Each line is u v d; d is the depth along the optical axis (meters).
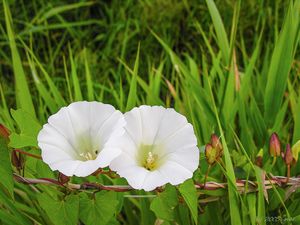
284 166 0.29
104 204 0.21
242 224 0.24
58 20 0.51
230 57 0.29
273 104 0.31
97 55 0.48
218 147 0.22
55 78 0.43
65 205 0.21
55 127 0.19
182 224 0.25
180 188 0.21
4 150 0.20
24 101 0.30
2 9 0.50
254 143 0.32
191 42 0.49
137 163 0.20
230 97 0.31
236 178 0.25
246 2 0.48
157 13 0.49
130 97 0.28
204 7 0.49
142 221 0.27
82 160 0.20
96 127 0.20
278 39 0.31
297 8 0.31
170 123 0.20
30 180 0.21
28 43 0.49
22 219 0.25
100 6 0.53
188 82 0.33
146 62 0.47
